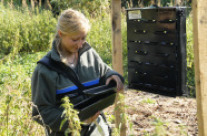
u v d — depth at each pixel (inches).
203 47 67.7
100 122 80.1
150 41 122.4
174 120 144.0
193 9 67.4
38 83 72.7
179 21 115.9
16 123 89.7
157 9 117.9
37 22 310.3
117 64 95.0
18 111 90.0
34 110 76.2
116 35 93.9
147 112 149.2
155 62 123.0
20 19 312.7
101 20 307.6
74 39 72.4
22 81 113.7
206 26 67.2
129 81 132.8
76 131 65.1
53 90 73.1
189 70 202.2
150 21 121.3
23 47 300.2
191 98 174.7
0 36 283.1
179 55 118.9
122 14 308.0
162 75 121.6
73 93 74.7
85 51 79.2
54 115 71.9
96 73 80.2
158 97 177.0
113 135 74.9
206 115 70.1
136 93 185.8
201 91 69.2
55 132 75.6
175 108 160.1
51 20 315.6
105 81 81.2
